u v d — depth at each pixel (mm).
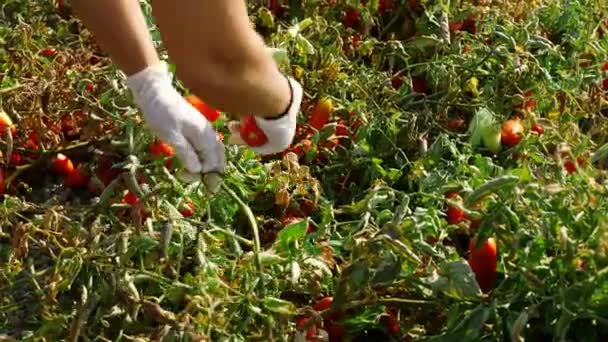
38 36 2973
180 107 2189
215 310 2250
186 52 2109
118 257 2307
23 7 3123
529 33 2867
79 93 2691
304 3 2988
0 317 2395
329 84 2727
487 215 2223
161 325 2225
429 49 2889
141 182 2498
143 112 2195
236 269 2332
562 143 2314
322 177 2629
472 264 2256
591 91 2688
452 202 2266
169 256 2363
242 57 2121
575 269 2152
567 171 2424
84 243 2332
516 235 2203
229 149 2504
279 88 2189
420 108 2766
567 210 2189
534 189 2217
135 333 2268
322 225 2398
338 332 2295
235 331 2250
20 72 2826
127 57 2172
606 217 2141
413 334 2293
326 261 2355
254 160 2529
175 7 2080
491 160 2535
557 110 2684
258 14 2941
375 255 2225
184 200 2439
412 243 2230
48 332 2275
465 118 2773
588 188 2193
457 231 2398
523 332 2182
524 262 2191
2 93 2717
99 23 2148
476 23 2924
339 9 2980
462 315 2221
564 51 2939
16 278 2477
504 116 2703
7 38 2955
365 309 2283
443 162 2590
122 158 2656
